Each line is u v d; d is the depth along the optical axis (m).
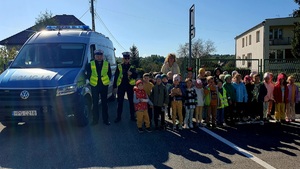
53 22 21.66
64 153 4.88
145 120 6.36
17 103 5.74
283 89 7.26
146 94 6.54
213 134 6.14
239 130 6.52
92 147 5.20
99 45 8.53
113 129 6.55
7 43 31.12
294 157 4.65
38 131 6.35
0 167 4.29
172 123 7.21
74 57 7.02
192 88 6.70
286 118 7.50
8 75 6.15
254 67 25.92
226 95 6.92
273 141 5.60
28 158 4.66
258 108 7.32
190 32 7.73
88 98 6.94
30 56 7.07
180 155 4.75
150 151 4.96
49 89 5.76
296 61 10.99
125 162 4.44
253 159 4.55
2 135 6.07
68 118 6.10
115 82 7.47
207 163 4.38
